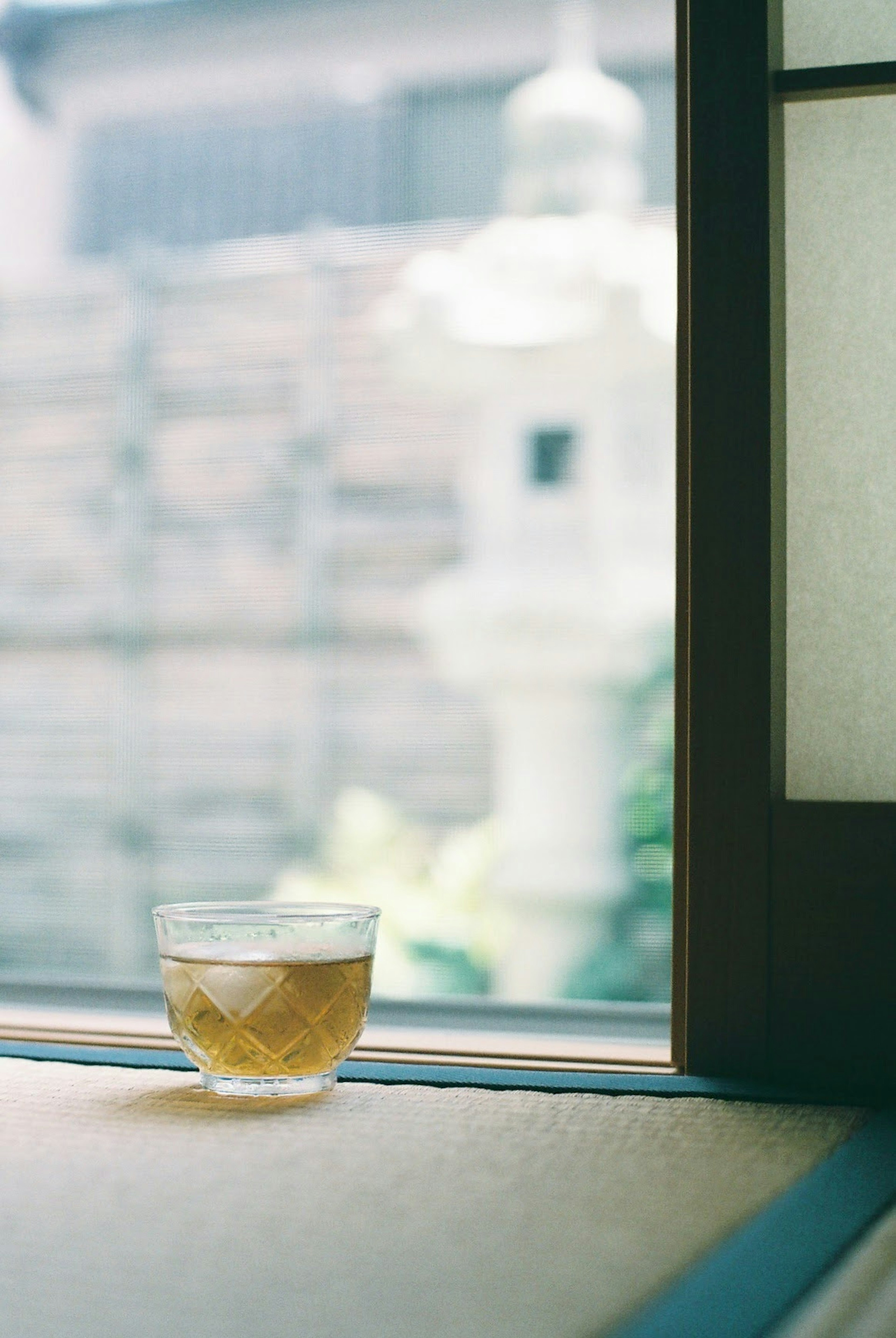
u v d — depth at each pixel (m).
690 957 0.71
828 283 0.79
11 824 2.99
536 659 2.92
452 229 2.90
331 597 2.96
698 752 0.72
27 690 3.02
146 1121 0.58
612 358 2.88
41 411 3.05
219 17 2.91
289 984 0.62
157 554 3.00
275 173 2.96
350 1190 0.48
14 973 2.06
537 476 2.92
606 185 2.84
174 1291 0.38
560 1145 0.55
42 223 3.02
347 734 2.95
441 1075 0.69
